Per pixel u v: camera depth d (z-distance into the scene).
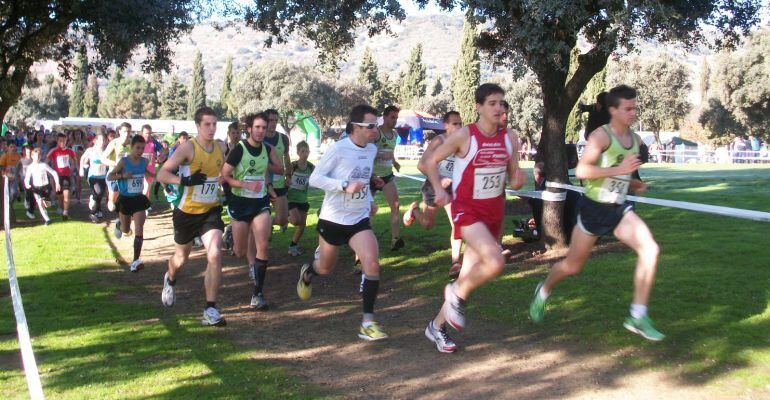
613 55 8.83
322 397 4.51
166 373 4.96
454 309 5.25
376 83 85.06
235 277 8.69
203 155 6.46
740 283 6.76
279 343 5.83
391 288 7.77
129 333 6.06
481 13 8.24
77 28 15.80
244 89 72.25
